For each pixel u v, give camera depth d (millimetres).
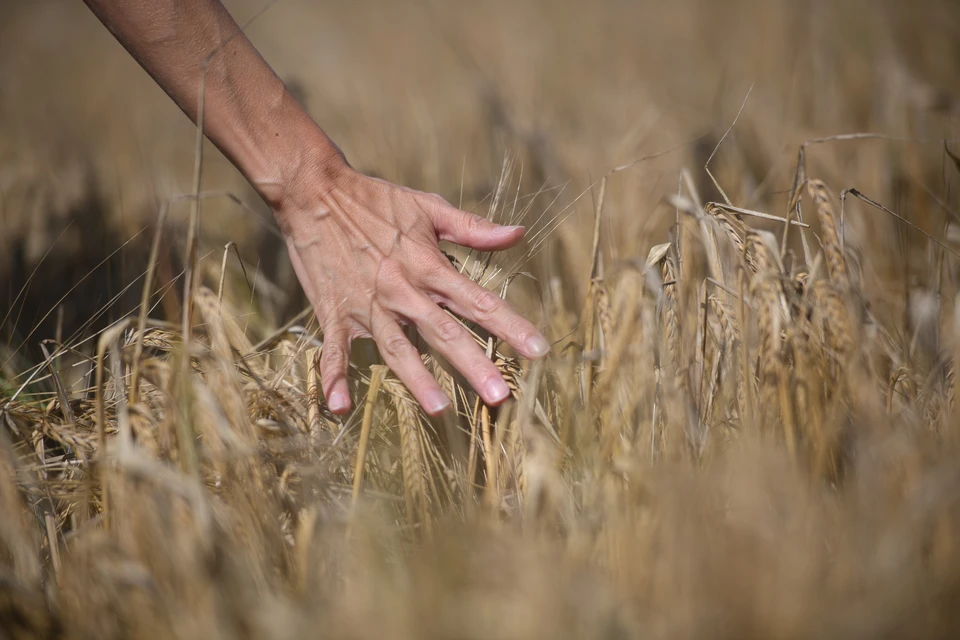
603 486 797
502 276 1008
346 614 730
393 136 1403
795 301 844
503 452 868
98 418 797
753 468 759
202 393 788
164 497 770
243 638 740
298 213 908
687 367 836
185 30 875
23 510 820
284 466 836
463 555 748
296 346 918
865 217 1153
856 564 734
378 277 894
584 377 873
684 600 729
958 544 744
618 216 1204
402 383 883
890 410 851
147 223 1261
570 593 724
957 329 833
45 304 1163
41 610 765
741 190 1219
